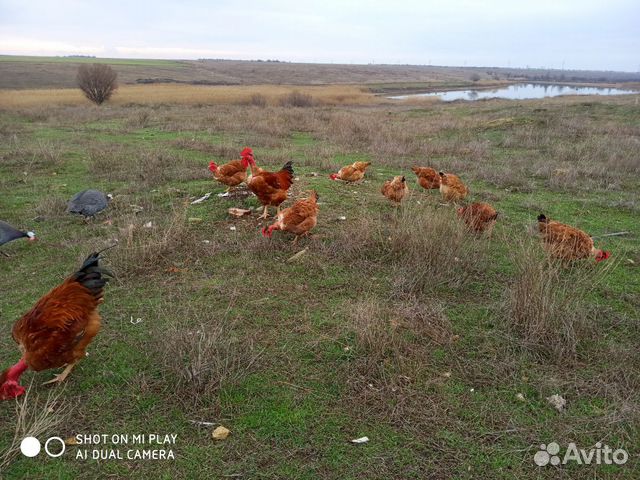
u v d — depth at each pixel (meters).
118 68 75.56
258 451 3.21
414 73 131.00
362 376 3.97
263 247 6.45
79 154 12.88
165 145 14.42
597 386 3.91
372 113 27.02
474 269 5.95
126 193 9.12
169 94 39.62
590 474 3.08
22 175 10.55
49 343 3.54
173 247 6.37
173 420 3.48
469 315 4.99
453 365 4.17
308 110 26.80
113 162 11.26
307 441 3.30
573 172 11.24
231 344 4.33
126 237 6.55
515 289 5.01
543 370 4.13
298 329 4.65
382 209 8.35
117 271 5.70
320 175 10.86
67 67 66.06
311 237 6.89
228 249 6.48
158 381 3.86
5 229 6.22
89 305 3.83
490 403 3.72
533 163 12.53
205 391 3.67
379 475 3.04
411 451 3.24
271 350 4.31
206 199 8.63
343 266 6.05
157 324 4.67
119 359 4.14
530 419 3.56
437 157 13.80
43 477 3.01
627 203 9.01
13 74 54.72
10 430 3.35
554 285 5.18
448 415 3.58
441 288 5.55
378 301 5.14
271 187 7.32
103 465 3.10
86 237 6.95
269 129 18.06
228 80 73.06
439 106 31.72
